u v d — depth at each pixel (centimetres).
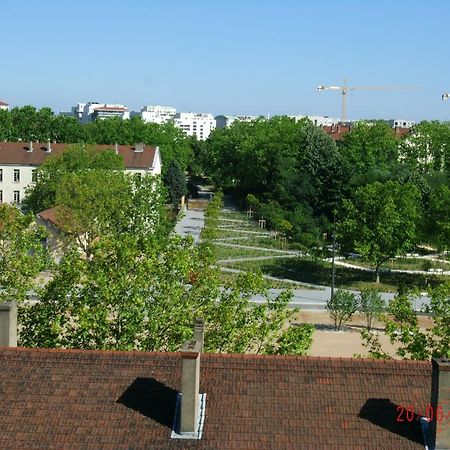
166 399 2512
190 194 17638
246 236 11700
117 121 17212
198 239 11269
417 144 14850
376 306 6525
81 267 3744
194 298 3781
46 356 2675
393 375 2595
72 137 16738
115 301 3572
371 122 16488
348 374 2595
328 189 12244
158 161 13188
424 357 3659
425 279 8931
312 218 11975
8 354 2688
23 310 3806
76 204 7900
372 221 8638
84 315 3466
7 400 2522
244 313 3806
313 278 8844
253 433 2392
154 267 3669
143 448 2338
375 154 13688
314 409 2475
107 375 2605
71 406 2495
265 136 15362
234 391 2536
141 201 8169
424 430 2403
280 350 3616
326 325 6819
